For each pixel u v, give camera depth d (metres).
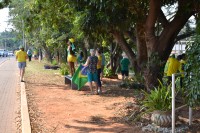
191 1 10.63
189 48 6.68
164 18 11.85
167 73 13.35
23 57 17.69
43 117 8.89
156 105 7.64
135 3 11.02
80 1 10.60
